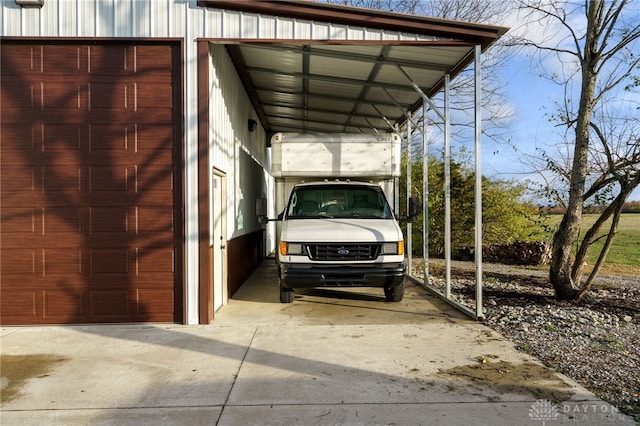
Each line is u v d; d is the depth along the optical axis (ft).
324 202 27.43
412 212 26.73
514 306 24.27
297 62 26.99
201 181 21.01
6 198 20.72
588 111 24.94
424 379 14.52
